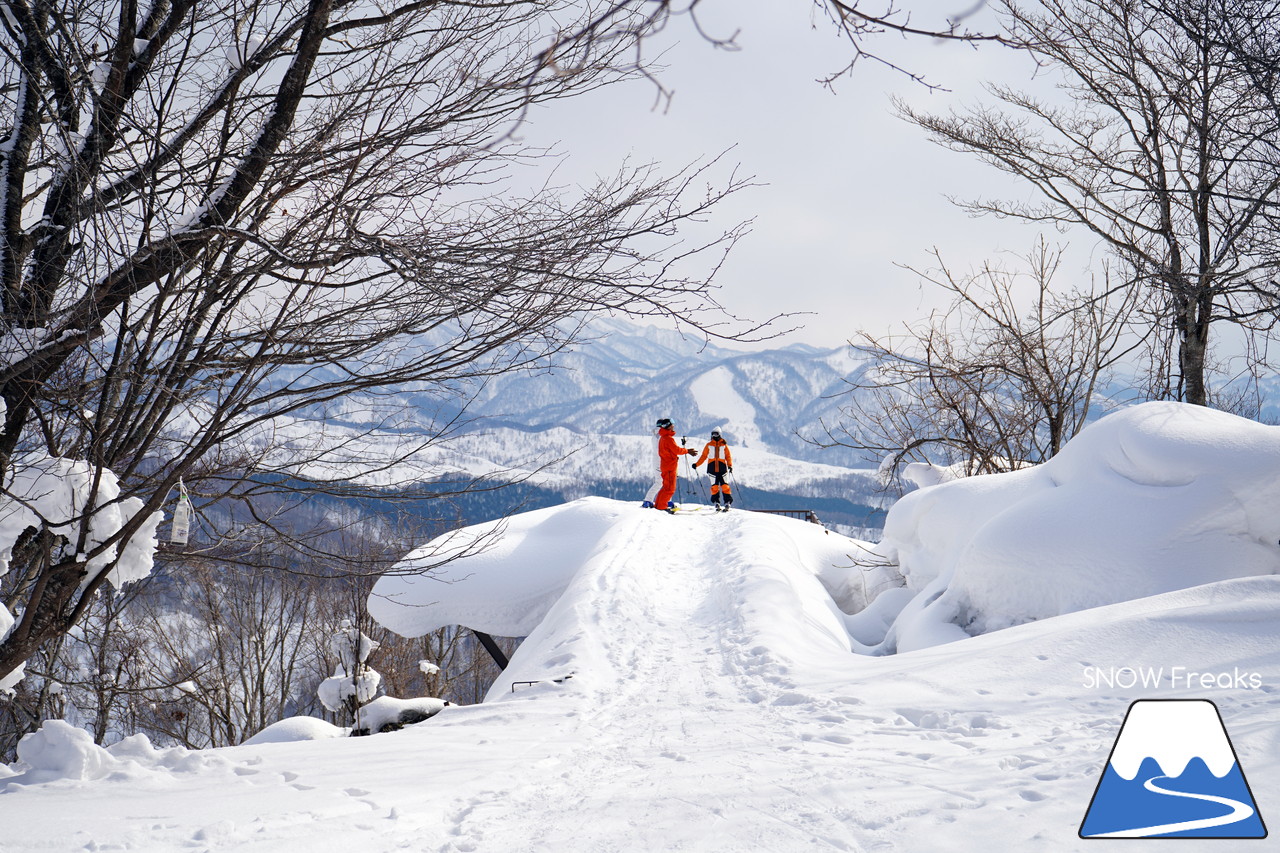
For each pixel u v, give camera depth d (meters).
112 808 4.38
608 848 3.83
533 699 8.73
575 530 19.06
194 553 5.98
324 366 5.38
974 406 19.39
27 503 4.76
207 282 5.12
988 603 10.78
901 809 4.07
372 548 6.40
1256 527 9.58
